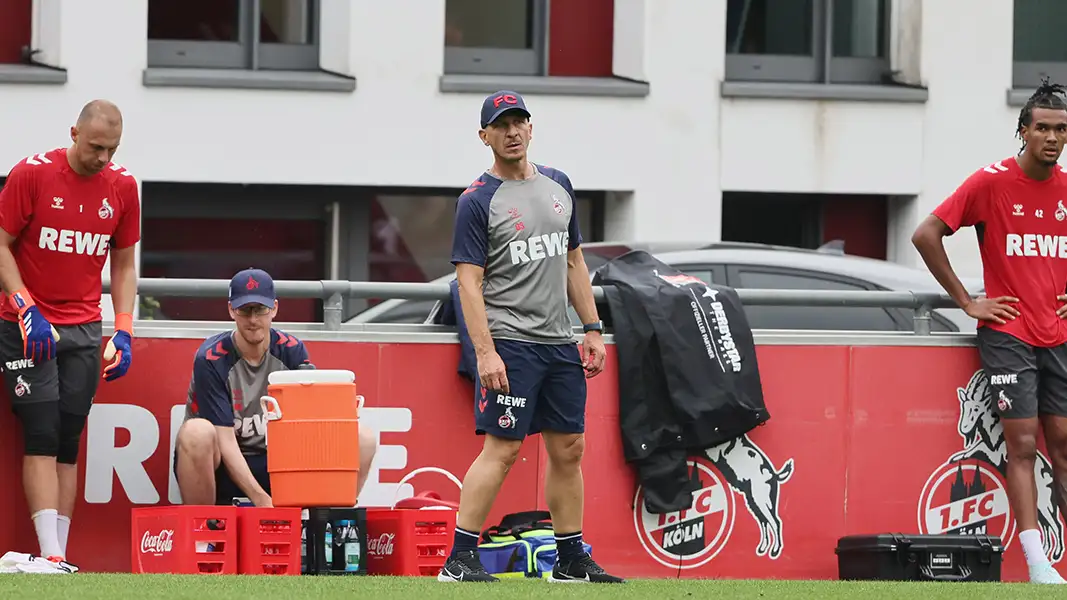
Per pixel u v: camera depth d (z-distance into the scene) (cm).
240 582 2416
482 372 2441
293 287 3044
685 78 5584
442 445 3069
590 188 5534
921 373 3228
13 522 2903
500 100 2461
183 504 2872
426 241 5625
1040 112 3133
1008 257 3180
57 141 5225
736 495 3136
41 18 5312
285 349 2930
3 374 2855
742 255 3741
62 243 2812
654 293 3117
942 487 3225
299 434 2738
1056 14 5947
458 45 5628
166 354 3003
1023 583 2953
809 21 5800
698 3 5591
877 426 3206
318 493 2736
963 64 5741
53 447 2823
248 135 5353
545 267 2469
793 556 3156
